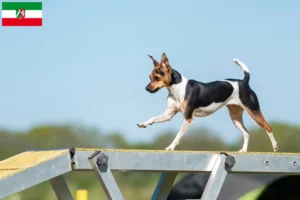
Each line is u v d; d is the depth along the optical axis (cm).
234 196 1125
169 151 1080
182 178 1298
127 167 1056
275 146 1292
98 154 1040
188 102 1221
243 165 1112
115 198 1046
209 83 1245
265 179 1146
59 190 1188
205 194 1091
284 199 1211
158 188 1184
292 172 1142
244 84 1272
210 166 1102
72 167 1046
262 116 1284
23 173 1026
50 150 1119
